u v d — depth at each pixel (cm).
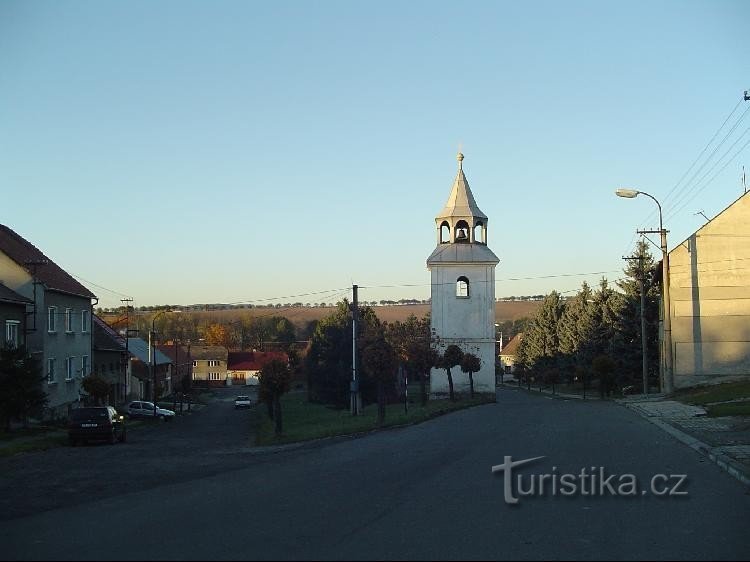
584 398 5609
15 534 1006
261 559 814
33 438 3131
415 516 1052
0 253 4028
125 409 5900
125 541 930
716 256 4500
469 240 6234
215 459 2144
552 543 891
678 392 4309
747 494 1252
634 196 4109
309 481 1440
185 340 12825
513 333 17312
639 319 6178
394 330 4953
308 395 7969
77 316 4794
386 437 2495
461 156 6444
